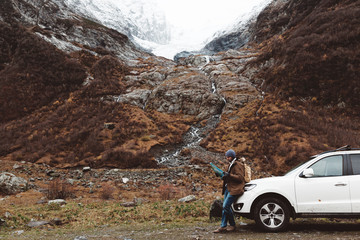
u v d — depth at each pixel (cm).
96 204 1127
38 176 1933
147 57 9244
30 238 593
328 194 526
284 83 3638
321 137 2464
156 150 2744
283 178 556
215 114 3759
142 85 4725
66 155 2617
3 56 4881
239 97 3834
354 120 2816
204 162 2331
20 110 3891
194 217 824
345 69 3288
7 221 808
